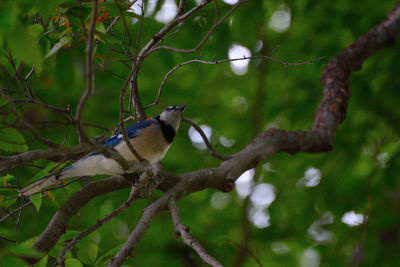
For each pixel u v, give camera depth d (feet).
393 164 38.37
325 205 39.99
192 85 46.57
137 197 21.49
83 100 14.97
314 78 41.68
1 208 25.08
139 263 38.68
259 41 46.57
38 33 19.74
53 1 16.74
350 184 39.27
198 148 45.52
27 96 21.29
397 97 39.22
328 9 40.50
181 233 20.62
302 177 41.55
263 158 26.20
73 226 37.81
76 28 20.12
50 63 21.08
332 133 29.04
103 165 24.40
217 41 40.40
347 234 40.29
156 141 26.50
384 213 38.45
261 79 47.91
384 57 39.27
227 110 48.78
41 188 22.54
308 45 41.88
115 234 40.65
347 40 40.42
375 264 37.52
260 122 47.16
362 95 39.42
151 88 43.16
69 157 24.17
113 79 40.24
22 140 19.84
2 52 19.27
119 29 34.63
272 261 42.60
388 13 38.45
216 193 47.14
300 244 43.06
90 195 22.61
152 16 38.09
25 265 15.05
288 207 41.98
